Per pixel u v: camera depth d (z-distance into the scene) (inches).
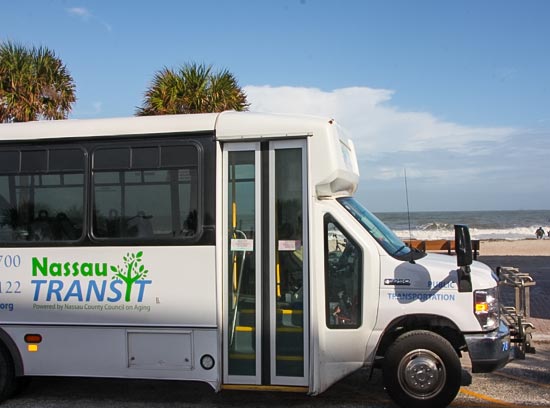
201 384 260.1
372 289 212.1
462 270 208.7
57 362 226.5
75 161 229.6
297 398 238.1
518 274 255.6
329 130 217.5
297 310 215.5
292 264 217.2
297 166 218.8
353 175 243.8
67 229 228.5
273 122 219.0
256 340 216.5
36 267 228.2
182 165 222.5
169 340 220.1
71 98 616.1
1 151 234.4
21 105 578.2
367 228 220.2
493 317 211.5
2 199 233.6
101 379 271.0
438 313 208.8
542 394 239.8
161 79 613.6
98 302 223.9
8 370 232.4
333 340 213.2
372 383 257.8
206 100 601.0
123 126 227.6
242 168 221.9
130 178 225.9
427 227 1765.5
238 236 220.7
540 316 397.4
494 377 264.2
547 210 5295.3
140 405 232.8
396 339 212.7
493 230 2192.4
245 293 219.3
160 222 222.8
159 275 220.4
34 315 228.1
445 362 207.8
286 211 218.5
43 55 607.5
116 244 223.1
